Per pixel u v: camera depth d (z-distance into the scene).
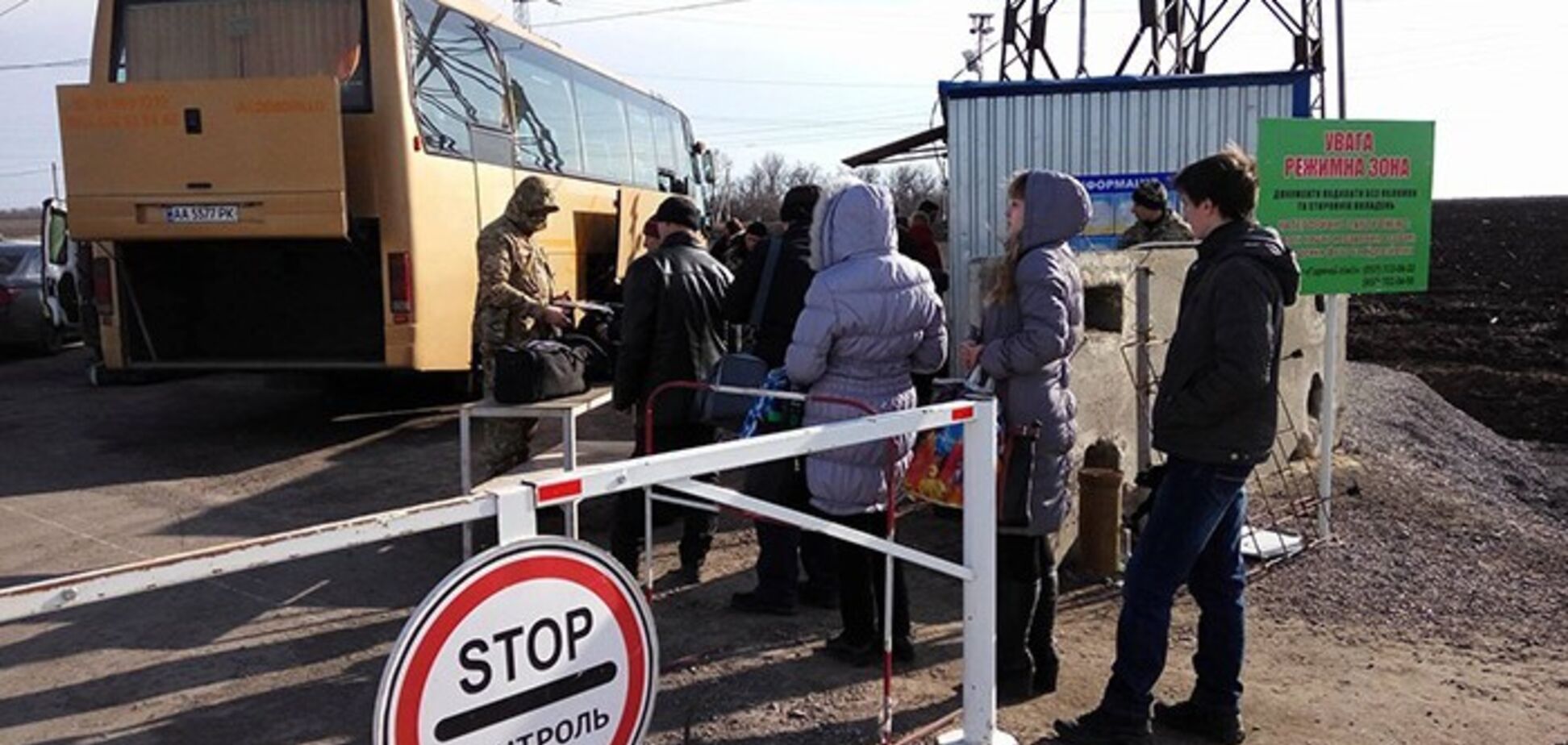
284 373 9.30
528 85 10.30
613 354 6.63
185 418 10.24
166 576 2.01
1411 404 11.95
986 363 3.97
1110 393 6.23
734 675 4.46
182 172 7.60
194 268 8.84
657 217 5.80
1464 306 26.94
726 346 5.81
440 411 10.53
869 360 4.12
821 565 5.31
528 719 2.41
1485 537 6.65
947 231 9.96
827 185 4.30
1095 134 9.59
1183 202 3.82
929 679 4.44
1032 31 15.04
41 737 3.97
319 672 4.55
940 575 5.77
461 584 2.26
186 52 8.37
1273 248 3.64
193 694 4.34
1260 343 3.56
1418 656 4.84
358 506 7.13
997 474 3.93
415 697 2.20
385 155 8.14
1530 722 4.20
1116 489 5.78
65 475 8.02
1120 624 3.88
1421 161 6.32
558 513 6.19
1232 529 3.90
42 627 5.01
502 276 6.14
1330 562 6.05
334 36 8.20
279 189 7.52
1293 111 9.34
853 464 4.25
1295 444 8.16
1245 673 4.62
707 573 5.79
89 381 12.64
